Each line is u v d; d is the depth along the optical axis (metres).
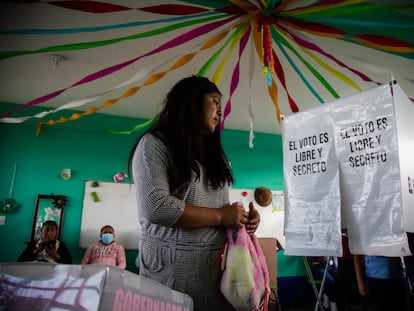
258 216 1.01
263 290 0.88
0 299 0.43
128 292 0.48
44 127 4.34
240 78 3.32
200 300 0.83
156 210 0.79
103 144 4.53
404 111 1.09
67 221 4.19
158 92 3.83
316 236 1.14
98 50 2.88
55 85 3.62
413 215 0.99
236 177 5.03
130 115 4.65
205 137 1.03
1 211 4.00
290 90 3.60
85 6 1.55
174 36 2.65
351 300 3.89
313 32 1.82
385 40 1.79
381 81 3.18
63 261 3.71
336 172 1.13
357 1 1.64
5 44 2.74
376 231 1.00
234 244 0.88
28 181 4.16
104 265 0.44
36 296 0.43
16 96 3.96
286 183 1.28
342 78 1.94
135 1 2.21
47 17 2.40
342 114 1.15
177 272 0.83
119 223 4.34
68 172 4.28
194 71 3.20
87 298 0.42
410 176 1.03
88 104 4.24
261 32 1.80
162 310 0.57
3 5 2.24
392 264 2.36
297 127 1.29
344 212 1.09
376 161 1.04
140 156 0.87
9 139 4.18
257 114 4.48
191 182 0.89
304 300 4.75
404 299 2.34
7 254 3.91
